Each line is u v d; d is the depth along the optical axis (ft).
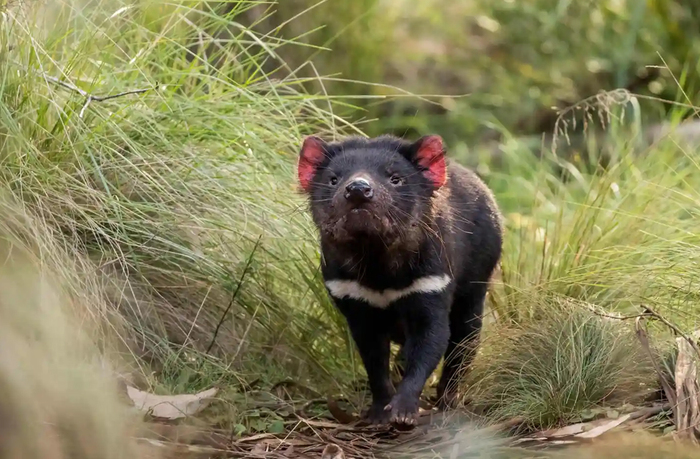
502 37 60.29
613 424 23.99
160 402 24.97
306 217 29.94
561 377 25.77
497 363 26.78
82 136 28.07
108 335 26.43
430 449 24.70
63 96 29.25
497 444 24.02
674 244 30.17
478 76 59.41
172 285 28.78
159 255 28.27
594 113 51.90
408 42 59.67
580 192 42.86
